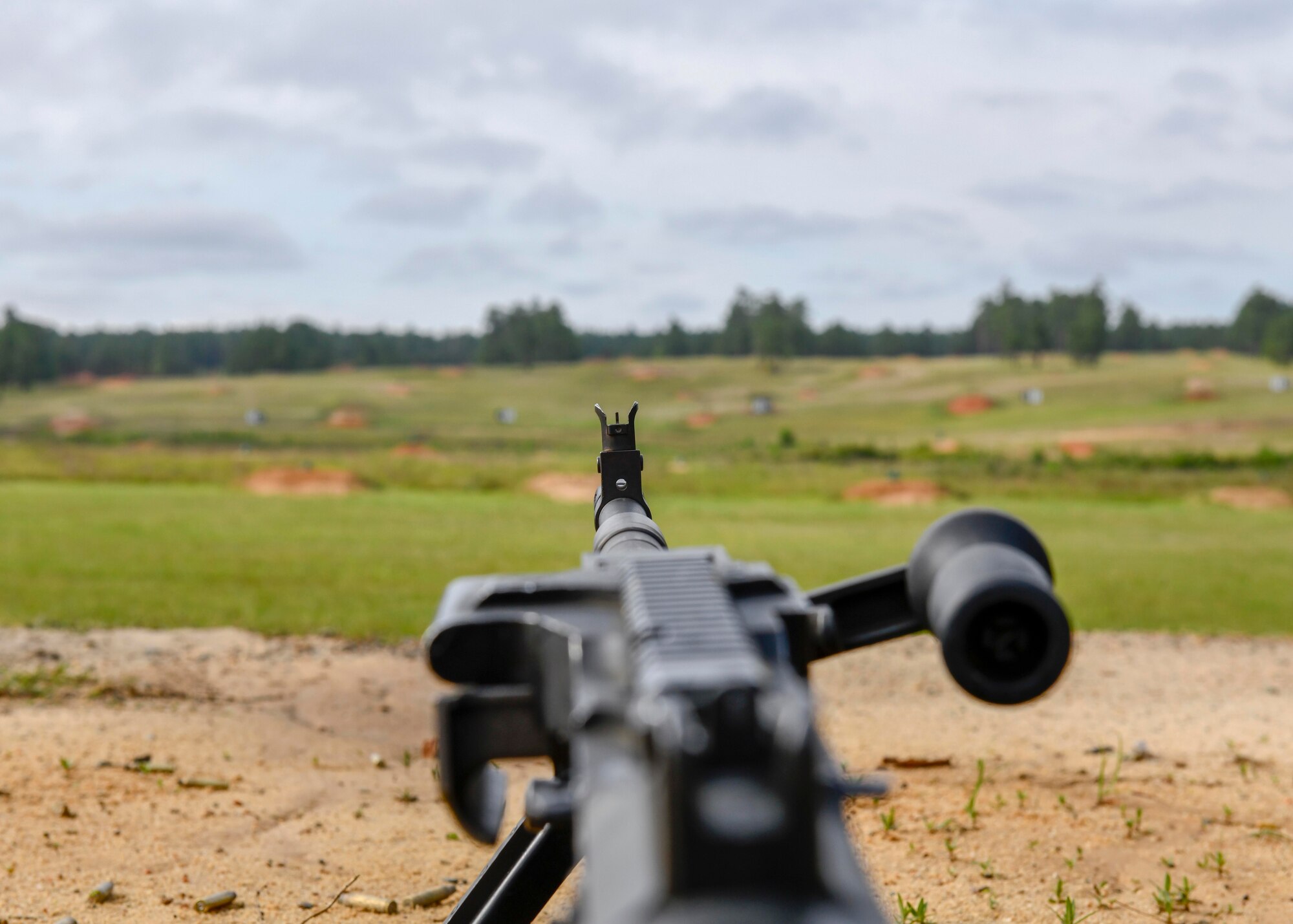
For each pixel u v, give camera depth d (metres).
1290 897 3.94
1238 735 6.59
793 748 0.82
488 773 1.51
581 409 95.06
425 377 123.69
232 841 4.64
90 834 4.63
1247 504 24.31
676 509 20.86
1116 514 21.06
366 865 4.39
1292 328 112.81
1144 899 3.92
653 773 0.89
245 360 164.50
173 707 7.02
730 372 124.25
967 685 1.49
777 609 1.28
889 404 91.19
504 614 1.30
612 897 0.88
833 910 0.81
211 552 13.56
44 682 7.50
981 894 3.97
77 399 105.12
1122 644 9.38
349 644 9.05
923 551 1.63
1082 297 124.56
